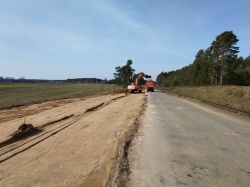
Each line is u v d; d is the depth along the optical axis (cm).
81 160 752
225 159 746
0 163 727
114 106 2266
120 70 9194
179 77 10794
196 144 912
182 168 670
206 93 3641
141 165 690
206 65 7719
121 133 1106
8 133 1058
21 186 578
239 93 2720
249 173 639
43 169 680
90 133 1105
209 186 561
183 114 1719
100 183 595
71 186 579
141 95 4112
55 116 1550
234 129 1198
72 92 5050
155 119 1488
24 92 4806
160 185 564
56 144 924
